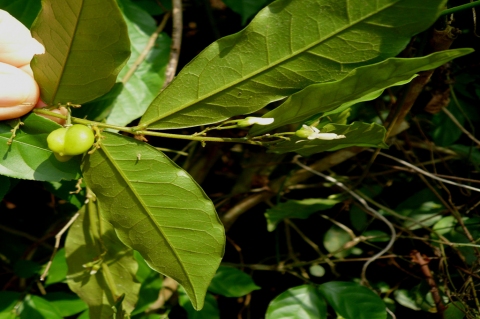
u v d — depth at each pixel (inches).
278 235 17.2
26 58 11.9
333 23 10.6
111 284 13.8
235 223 18.2
